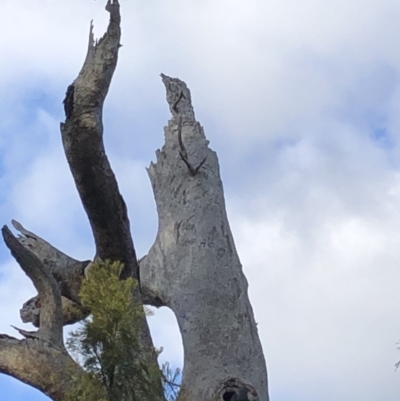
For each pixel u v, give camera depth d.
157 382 7.15
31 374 8.77
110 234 9.40
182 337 10.55
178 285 10.89
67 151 9.07
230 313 10.58
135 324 7.11
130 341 7.00
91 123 8.95
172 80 12.99
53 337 9.02
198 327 10.45
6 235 9.06
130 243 9.55
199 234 11.22
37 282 9.17
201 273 10.88
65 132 9.02
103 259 9.56
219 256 11.05
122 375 6.97
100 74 9.02
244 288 10.97
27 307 11.21
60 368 8.81
